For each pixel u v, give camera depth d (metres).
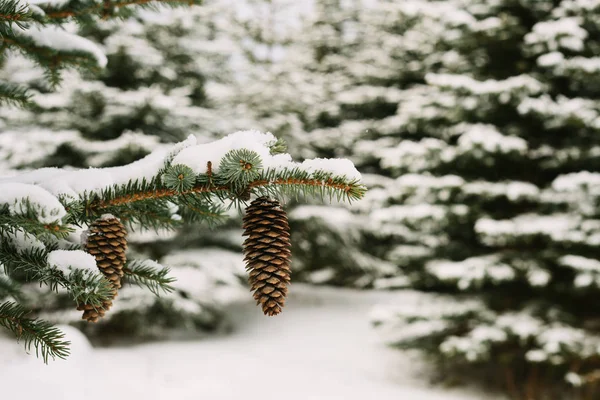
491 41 8.39
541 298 8.27
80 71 2.14
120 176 1.49
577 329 7.47
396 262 9.73
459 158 8.42
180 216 1.67
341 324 11.98
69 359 4.60
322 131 16.19
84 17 2.06
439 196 8.21
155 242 10.12
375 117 17.25
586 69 7.46
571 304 8.23
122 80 10.67
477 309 8.12
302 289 15.91
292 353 9.96
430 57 12.95
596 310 8.30
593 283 7.41
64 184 1.40
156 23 11.18
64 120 9.67
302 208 12.65
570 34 7.55
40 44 1.99
